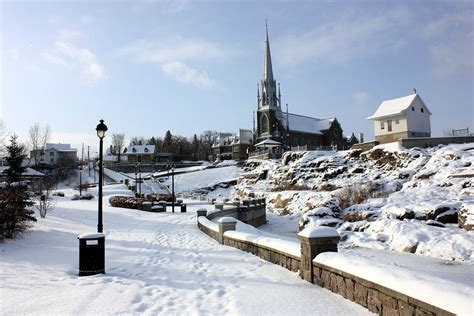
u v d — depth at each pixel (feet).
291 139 319.06
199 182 253.03
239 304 21.15
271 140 285.43
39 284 25.04
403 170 127.34
